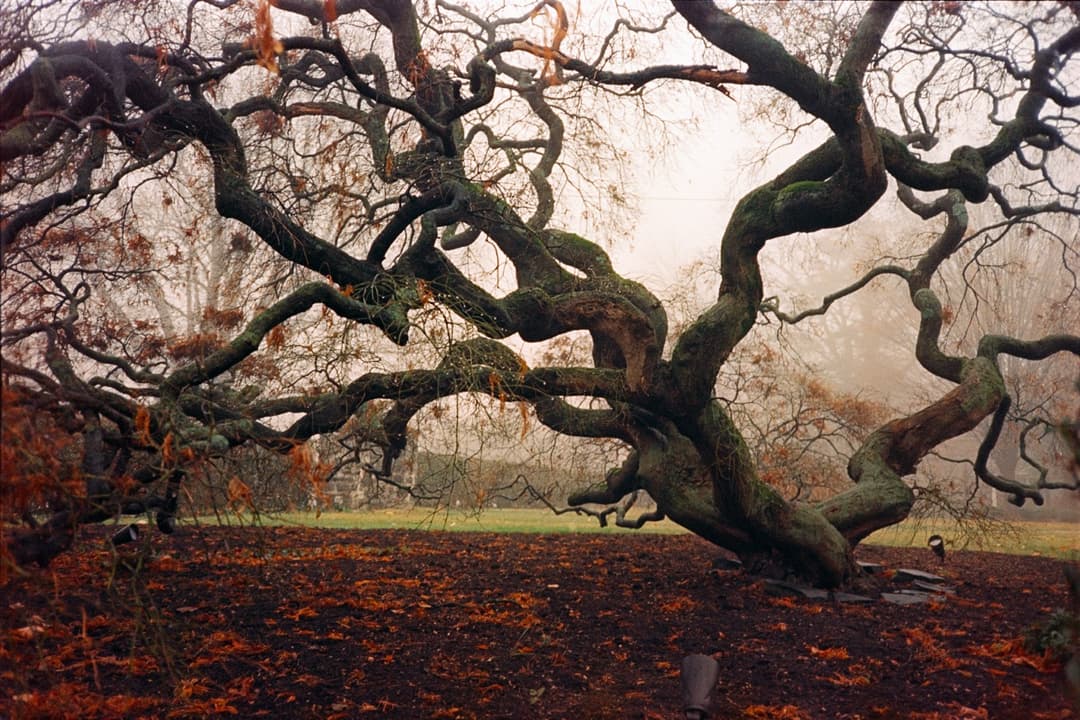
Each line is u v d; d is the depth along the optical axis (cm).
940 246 1245
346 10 980
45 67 597
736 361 1462
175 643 678
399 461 1992
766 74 802
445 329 771
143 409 534
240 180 821
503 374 855
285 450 798
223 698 600
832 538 1036
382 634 768
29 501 459
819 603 990
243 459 820
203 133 804
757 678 696
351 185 926
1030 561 1460
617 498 1286
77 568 933
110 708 568
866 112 833
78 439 613
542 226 1149
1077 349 1215
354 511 2064
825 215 920
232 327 1051
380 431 1059
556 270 1083
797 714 613
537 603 911
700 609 919
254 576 980
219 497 691
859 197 890
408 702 612
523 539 1485
